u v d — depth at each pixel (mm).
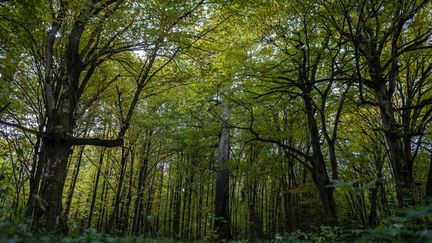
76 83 9531
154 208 31062
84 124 16047
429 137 17297
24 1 8102
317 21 9648
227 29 11336
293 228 22734
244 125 16828
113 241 4227
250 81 11586
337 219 10234
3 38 9961
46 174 8219
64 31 10148
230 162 14875
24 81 12938
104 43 10375
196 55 11008
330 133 19766
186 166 21406
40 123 12859
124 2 9422
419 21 10648
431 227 3828
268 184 30375
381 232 2662
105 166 27062
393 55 9984
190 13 9719
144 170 23891
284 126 18172
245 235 27516
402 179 9672
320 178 11008
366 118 17188
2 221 3967
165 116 17734
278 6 9977
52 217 7770
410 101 14102
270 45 12508
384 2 8328
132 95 14828
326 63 12016
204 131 15477
